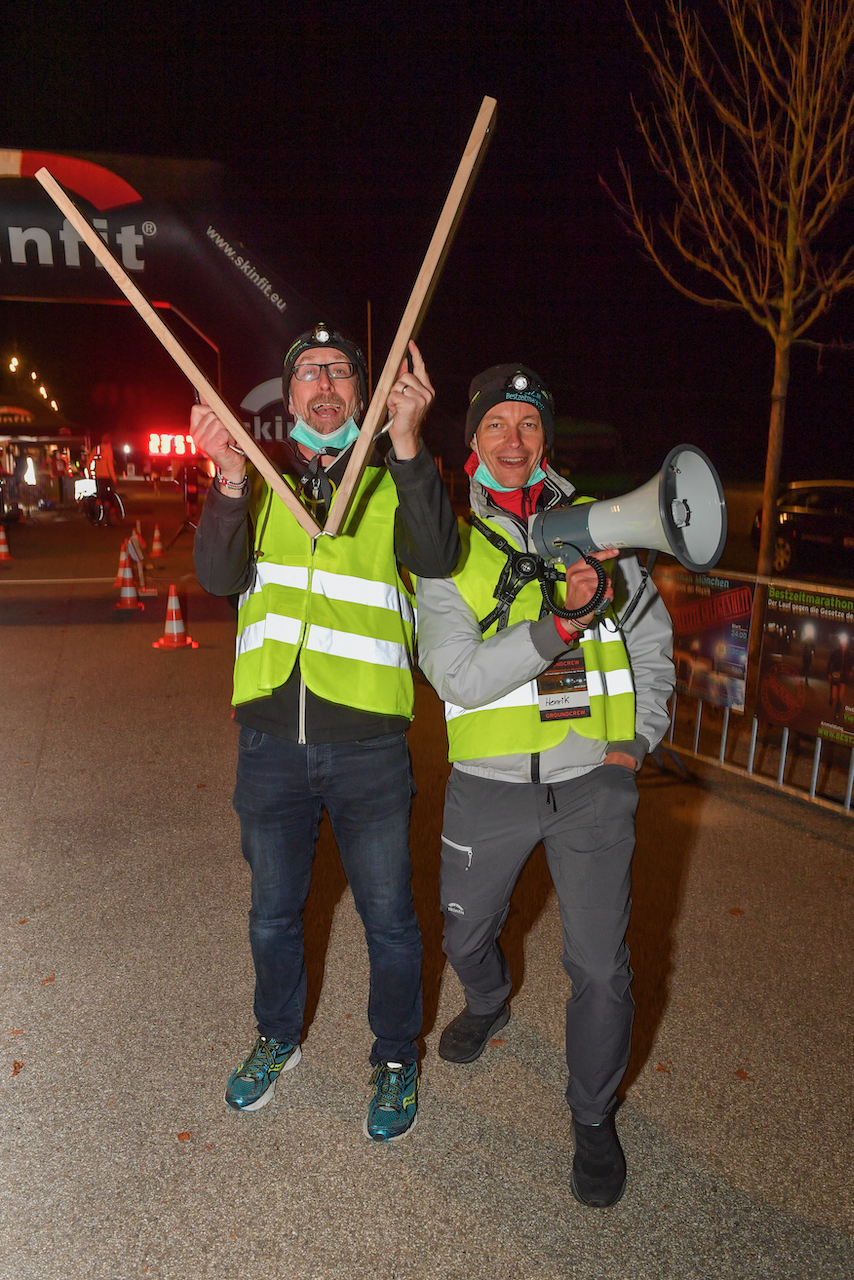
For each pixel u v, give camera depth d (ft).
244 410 34.53
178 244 32.83
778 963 10.48
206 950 10.57
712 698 17.15
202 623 30.76
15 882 12.21
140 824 14.15
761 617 15.92
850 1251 6.73
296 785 7.34
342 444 7.36
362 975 10.15
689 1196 7.20
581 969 6.93
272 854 7.63
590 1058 6.91
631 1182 7.32
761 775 16.56
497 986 8.52
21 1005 9.50
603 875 6.93
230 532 6.86
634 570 7.62
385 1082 7.84
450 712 7.49
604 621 7.37
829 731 14.82
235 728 19.12
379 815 7.38
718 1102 8.23
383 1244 6.71
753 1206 7.11
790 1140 7.79
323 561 7.30
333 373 7.16
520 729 7.02
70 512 81.35
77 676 23.49
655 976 10.21
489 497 7.58
